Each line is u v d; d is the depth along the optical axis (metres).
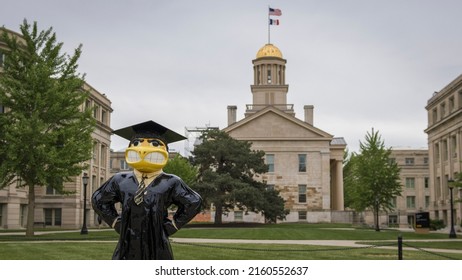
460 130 58.44
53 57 31.91
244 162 56.91
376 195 50.56
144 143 7.68
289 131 75.56
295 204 74.19
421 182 104.69
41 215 55.19
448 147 62.53
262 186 58.62
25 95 30.94
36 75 30.56
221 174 55.16
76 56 32.62
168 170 61.94
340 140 85.00
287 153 75.44
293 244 26.52
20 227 48.94
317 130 75.25
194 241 28.58
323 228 50.91
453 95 60.47
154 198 7.45
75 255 19.41
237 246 24.05
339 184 80.50
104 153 67.31
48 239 28.44
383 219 98.81
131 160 7.48
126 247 7.38
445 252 23.02
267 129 75.62
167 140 8.33
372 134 55.09
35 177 31.09
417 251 22.69
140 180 7.57
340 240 31.94
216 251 21.09
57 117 31.47
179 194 7.61
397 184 50.81
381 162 51.19
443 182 64.75
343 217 73.62
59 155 30.58
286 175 74.88
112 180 7.71
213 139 62.25
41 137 30.08
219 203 54.09
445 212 63.66
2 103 31.06
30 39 32.06
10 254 19.53
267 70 87.31
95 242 26.27
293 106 85.38
